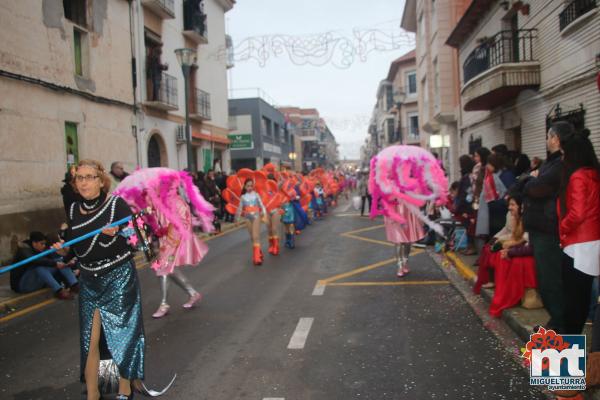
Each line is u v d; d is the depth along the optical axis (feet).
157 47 62.54
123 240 11.79
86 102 45.39
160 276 20.90
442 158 85.61
